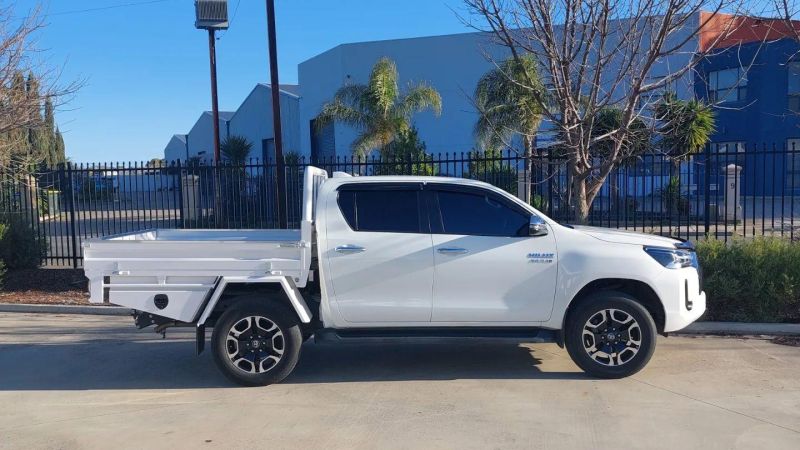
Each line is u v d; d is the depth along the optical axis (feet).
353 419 17.67
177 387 21.06
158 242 20.63
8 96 36.78
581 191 29.43
